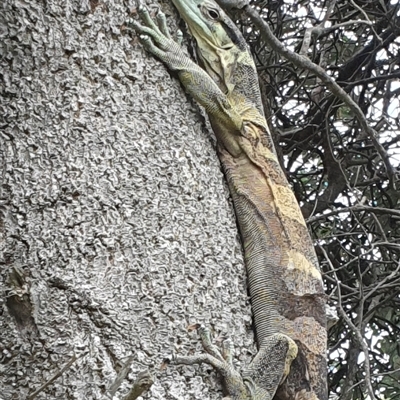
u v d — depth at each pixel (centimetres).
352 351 663
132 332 337
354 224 721
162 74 402
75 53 377
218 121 445
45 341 331
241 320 375
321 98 753
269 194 456
